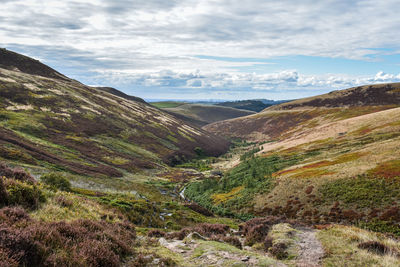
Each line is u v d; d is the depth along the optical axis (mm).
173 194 68750
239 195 63156
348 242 12438
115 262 7617
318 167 63688
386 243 12000
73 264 6520
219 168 122562
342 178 48875
